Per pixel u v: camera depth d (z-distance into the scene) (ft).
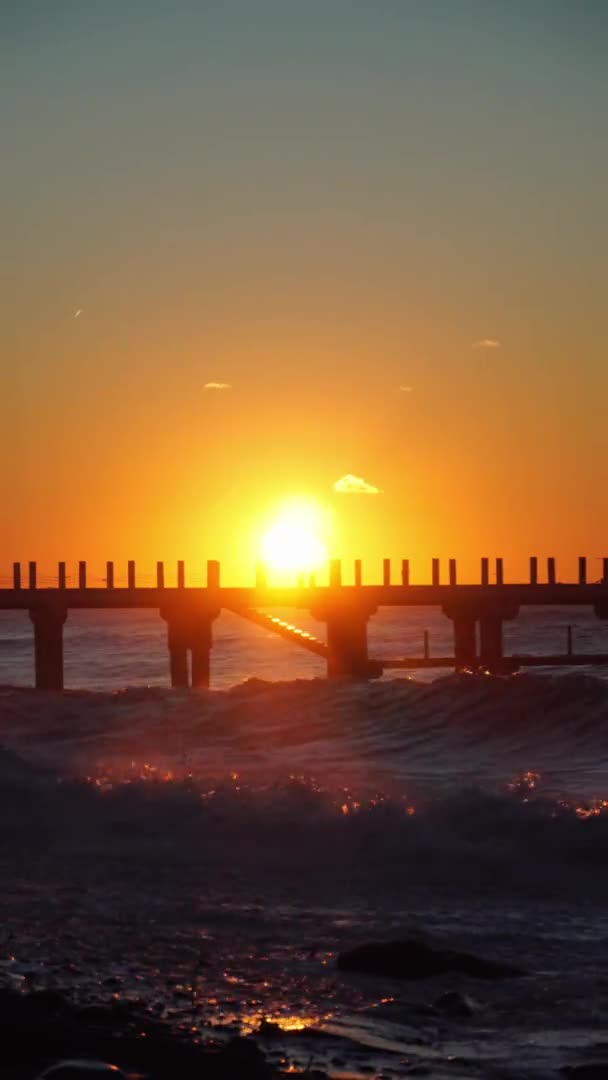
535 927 120.88
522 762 266.98
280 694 335.47
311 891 136.56
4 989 84.89
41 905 126.00
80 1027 79.36
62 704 334.85
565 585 514.68
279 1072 76.13
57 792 174.19
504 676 328.90
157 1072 74.08
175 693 344.49
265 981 98.12
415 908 129.39
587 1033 85.30
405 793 172.35
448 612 510.17
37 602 479.82
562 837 154.30
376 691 333.21
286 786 171.63
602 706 298.35
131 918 120.67
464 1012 90.02
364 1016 88.99
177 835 160.76
